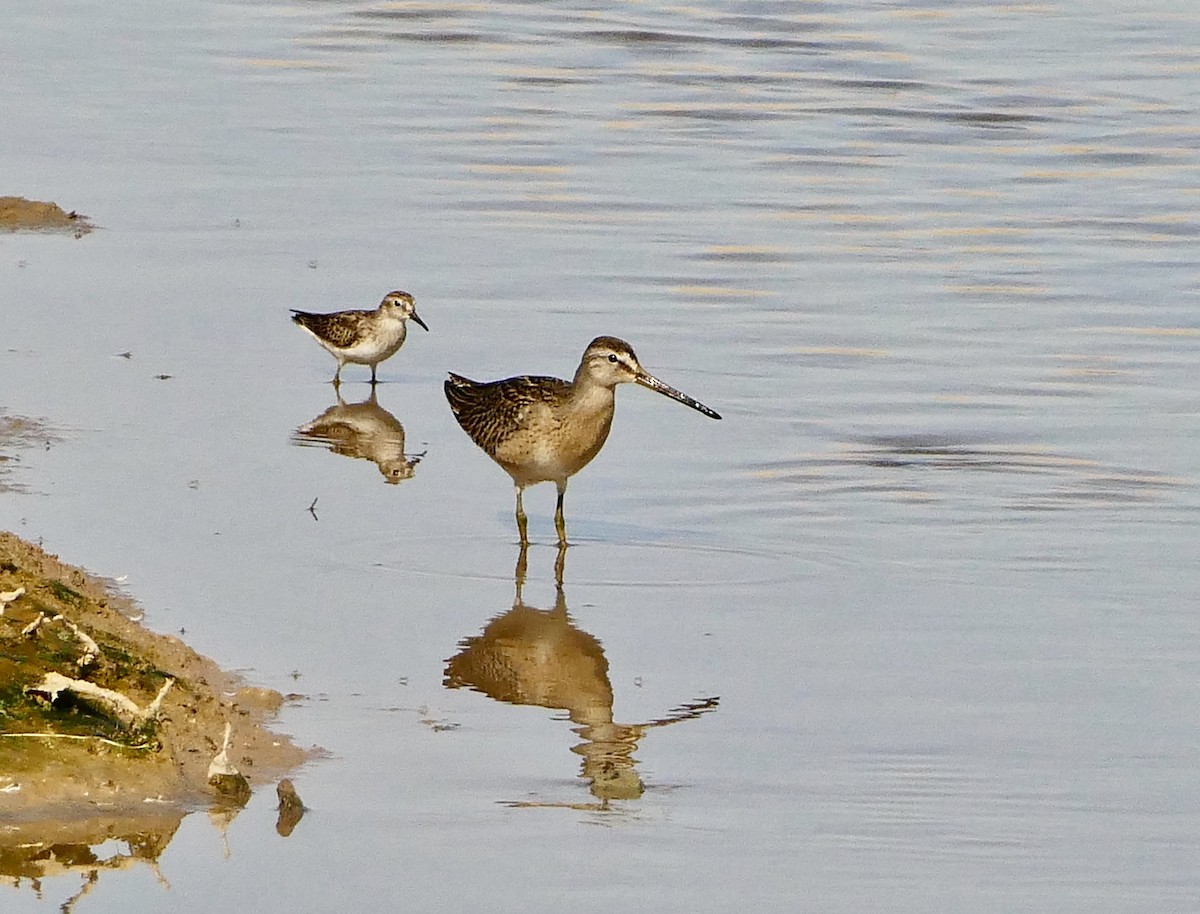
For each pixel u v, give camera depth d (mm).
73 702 10938
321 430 17891
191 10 38094
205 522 15195
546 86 32875
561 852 10188
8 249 23078
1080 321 21391
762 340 20578
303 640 13055
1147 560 14906
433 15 38312
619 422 18219
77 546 14375
